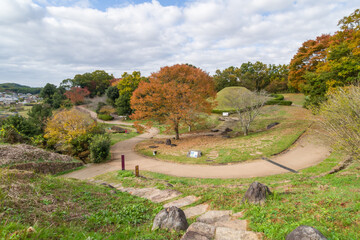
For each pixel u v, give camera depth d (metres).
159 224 5.36
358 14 30.97
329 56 25.84
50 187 7.62
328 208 5.51
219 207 7.19
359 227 4.27
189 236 4.58
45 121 30.69
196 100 25.05
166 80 26.72
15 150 16.17
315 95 26.17
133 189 11.08
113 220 5.96
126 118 53.81
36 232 4.01
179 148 23.66
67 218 5.62
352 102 9.89
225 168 16.20
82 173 17.39
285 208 5.84
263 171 14.80
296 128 25.39
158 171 16.61
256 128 29.98
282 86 64.12
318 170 13.06
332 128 11.25
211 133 30.56
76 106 68.88
